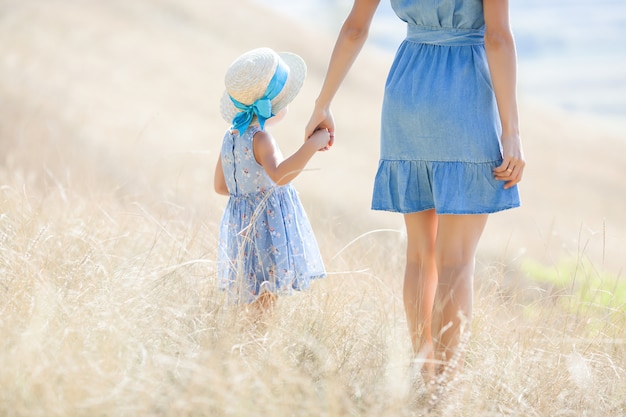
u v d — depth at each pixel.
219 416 3.92
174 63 50.50
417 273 5.48
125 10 58.97
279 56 6.16
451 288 5.07
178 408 3.90
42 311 4.65
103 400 3.83
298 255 5.85
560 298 6.58
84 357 4.23
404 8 5.27
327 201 20.22
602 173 58.56
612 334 5.91
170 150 25.70
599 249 17.34
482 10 5.12
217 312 5.21
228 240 5.97
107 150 22.17
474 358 5.31
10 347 4.29
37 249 5.77
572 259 8.17
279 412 3.97
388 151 5.42
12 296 4.93
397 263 8.05
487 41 4.96
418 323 5.31
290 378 4.28
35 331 4.27
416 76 5.22
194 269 6.00
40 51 38.91
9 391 3.84
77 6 54.44
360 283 6.63
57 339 4.40
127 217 7.50
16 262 5.41
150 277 5.55
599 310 6.47
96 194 8.29
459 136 5.09
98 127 26.08
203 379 4.10
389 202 5.47
